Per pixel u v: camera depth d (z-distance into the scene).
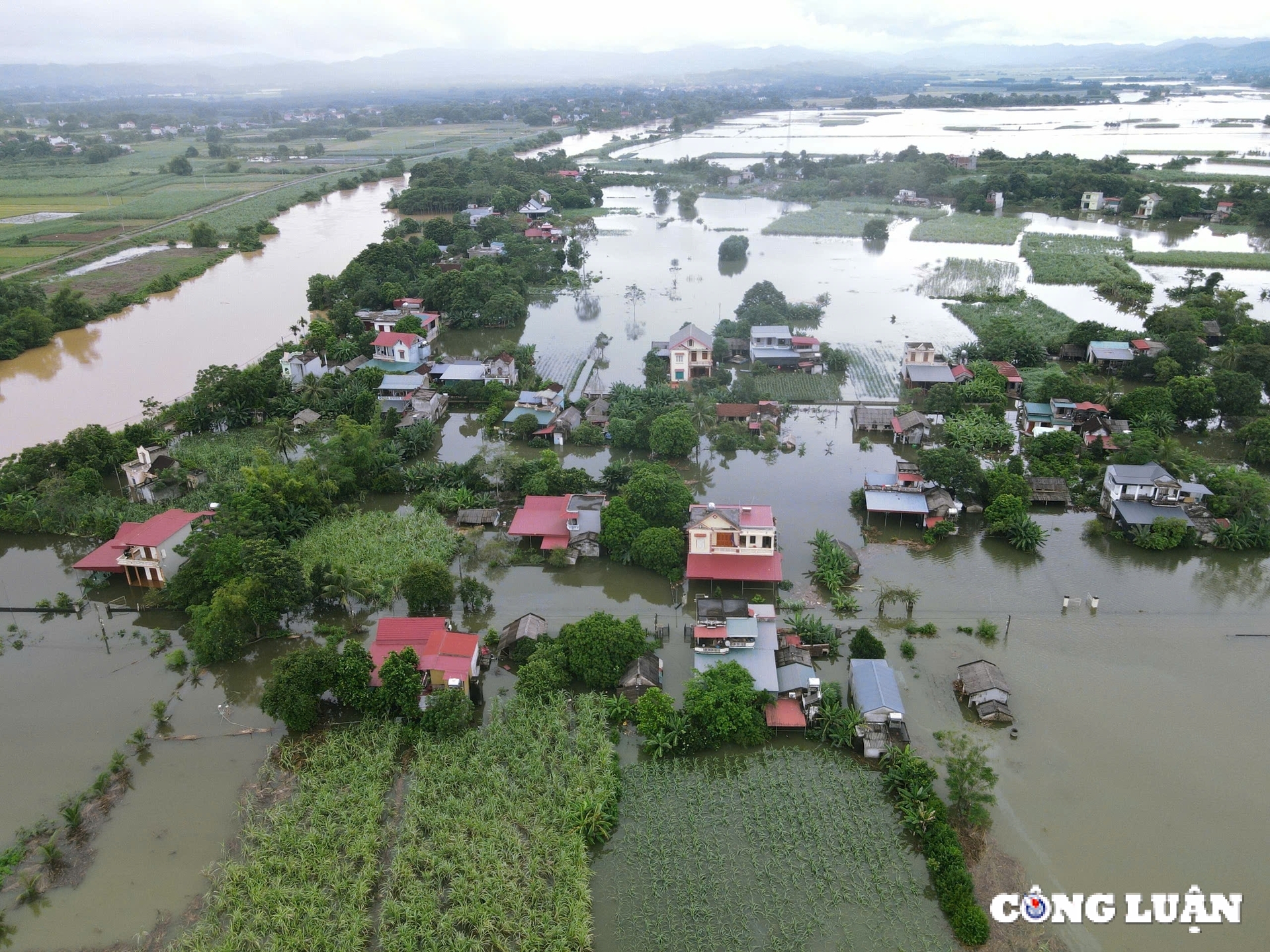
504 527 86.94
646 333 145.12
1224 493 86.50
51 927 46.88
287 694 58.78
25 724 61.78
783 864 50.03
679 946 45.31
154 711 61.84
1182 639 69.06
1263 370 112.94
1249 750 57.44
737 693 59.09
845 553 78.31
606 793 53.47
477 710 62.06
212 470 96.25
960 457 87.62
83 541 87.56
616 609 74.19
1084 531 85.50
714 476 96.62
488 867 49.12
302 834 51.91
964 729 59.84
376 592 74.69
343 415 110.12
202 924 46.19
